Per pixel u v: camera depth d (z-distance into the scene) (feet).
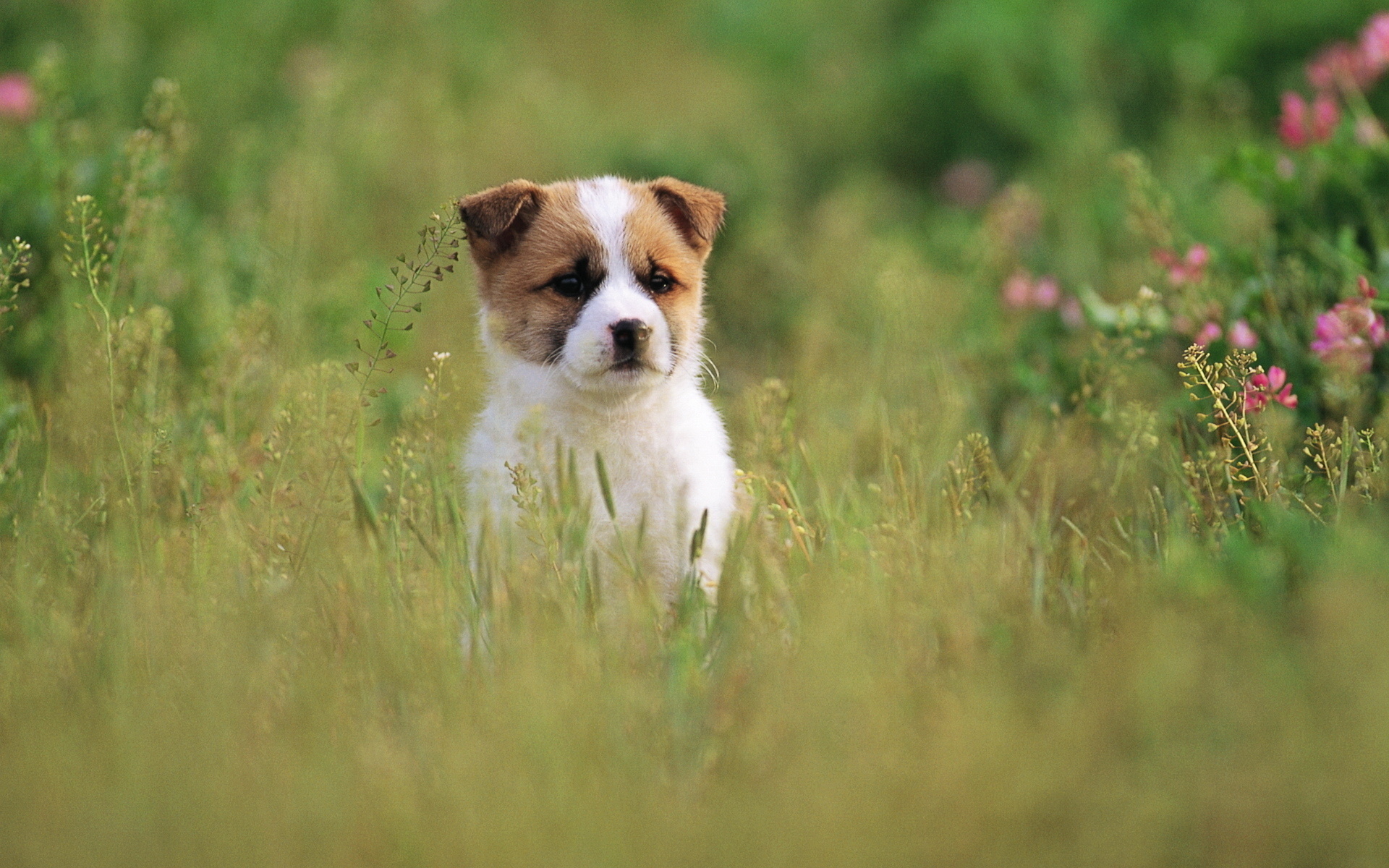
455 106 63.10
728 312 45.47
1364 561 22.02
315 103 50.62
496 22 77.15
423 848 17.53
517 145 60.85
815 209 56.59
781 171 59.11
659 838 17.44
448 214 30.50
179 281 37.58
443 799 18.40
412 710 21.54
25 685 22.38
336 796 18.44
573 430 29.07
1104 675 20.53
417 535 24.90
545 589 23.77
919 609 23.13
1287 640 21.25
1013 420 33.81
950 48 60.95
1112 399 31.63
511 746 19.54
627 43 88.94
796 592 24.45
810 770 18.25
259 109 57.06
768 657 22.06
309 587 24.53
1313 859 17.15
